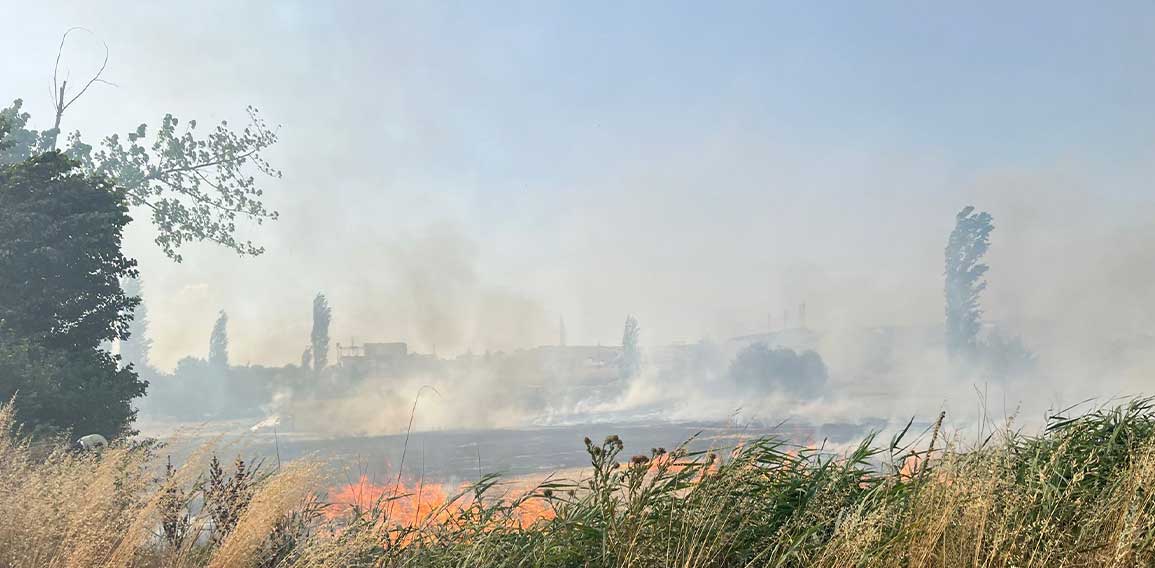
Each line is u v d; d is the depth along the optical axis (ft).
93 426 60.23
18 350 60.08
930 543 9.93
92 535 13.14
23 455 15.84
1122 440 13.34
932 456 11.84
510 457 187.32
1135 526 9.98
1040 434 13.51
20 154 126.21
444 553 12.72
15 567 12.91
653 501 11.98
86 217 72.84
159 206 150.71
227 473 14.67
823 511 11.35
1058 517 10.60
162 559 13.61
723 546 11.34
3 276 68.90
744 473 12.19
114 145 145.07
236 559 13.10
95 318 74.43
